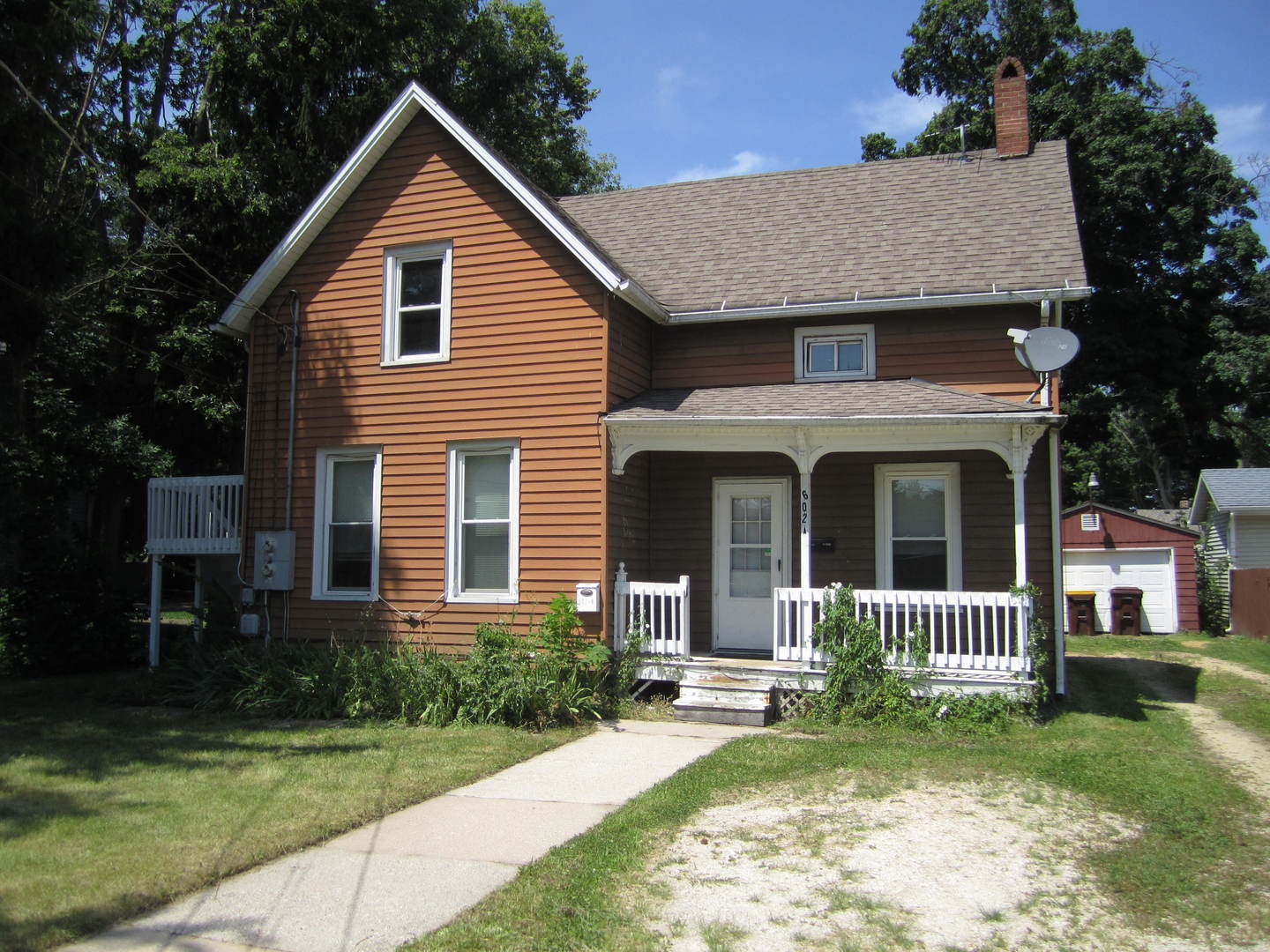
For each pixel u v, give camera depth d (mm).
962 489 12438
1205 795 7426
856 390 12195
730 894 5332
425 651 12000
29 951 4406
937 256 13133
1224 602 24781
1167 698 12727
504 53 25438
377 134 12969
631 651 11367
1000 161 15227
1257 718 11117
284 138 20812
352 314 13203
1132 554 23594
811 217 14984
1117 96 27688
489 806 7125
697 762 8523
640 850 6055
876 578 12648
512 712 10477
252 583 13156
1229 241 28562
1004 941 4766
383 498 12805
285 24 19734
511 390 12297
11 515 16547
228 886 5348
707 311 12930
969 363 12422
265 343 13633
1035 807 7090
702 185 16828
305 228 13250
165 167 18656
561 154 30891
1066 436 32562
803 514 11242
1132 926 4996
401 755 8758
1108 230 28656
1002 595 10523
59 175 16578
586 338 12000
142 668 14609
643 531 13164
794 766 8328
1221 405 29922
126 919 4855
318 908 5031
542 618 11859
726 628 13109
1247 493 24391
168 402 20016
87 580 15250
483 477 12508
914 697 10586
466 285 12656
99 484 19609
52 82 14039
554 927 4809
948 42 30547
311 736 9695
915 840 6293
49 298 15242
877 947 4668
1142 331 29047
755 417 11133
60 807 6816
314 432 13203
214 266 20016
